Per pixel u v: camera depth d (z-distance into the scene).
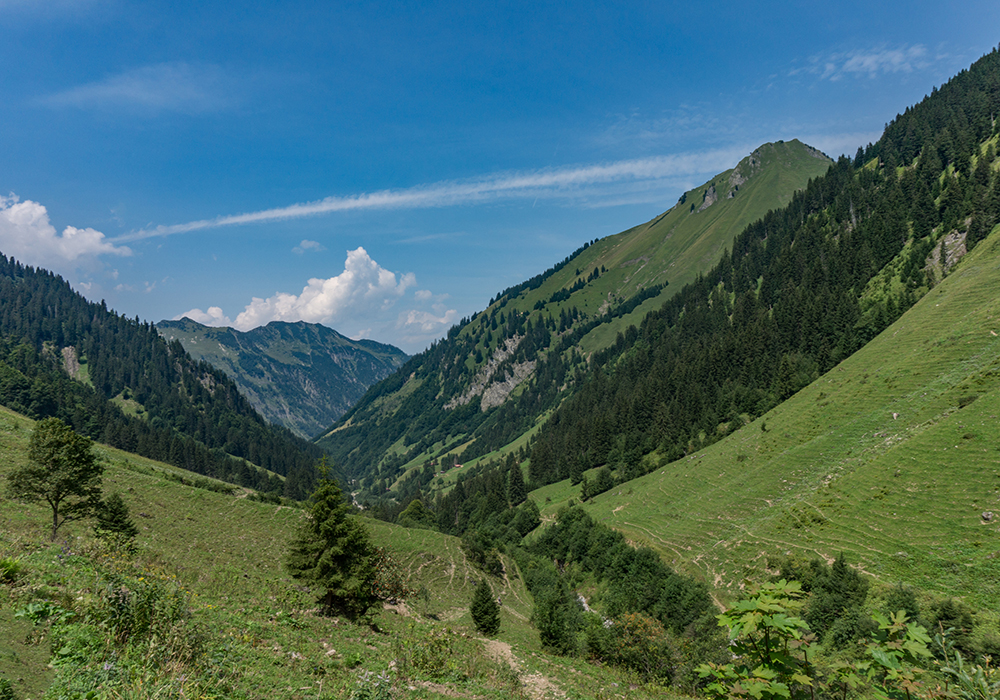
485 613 51.25
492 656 29.19
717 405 168.75
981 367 86.94
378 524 106.00
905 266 163.75
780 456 108.62
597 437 192.25
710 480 119.38
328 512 36.59
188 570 34.22
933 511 65.69
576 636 52.94
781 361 159.50
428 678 20.44
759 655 6.80
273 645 18.66
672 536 99.56
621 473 165.00
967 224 158.88
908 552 61.03
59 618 12.64
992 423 71.69
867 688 6.39
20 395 199.12
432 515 170.62
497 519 160.00
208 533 68.94
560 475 195.75
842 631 46.72
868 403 104.44
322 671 17.31
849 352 146.50
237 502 82.06
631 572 84.94
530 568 112.75
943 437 75.88
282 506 84.81
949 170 198.88
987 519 59.09
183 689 11.29
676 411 174.88
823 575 59.50
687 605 65.62
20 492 36.41
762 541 80.94
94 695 9.66
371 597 39.03
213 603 22.62
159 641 13.13
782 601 6.69
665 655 39.72
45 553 18.59
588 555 105.88
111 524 40.78
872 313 151.75
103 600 13.71
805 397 128.12
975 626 40.69
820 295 182.50
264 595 32.12
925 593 52.06
